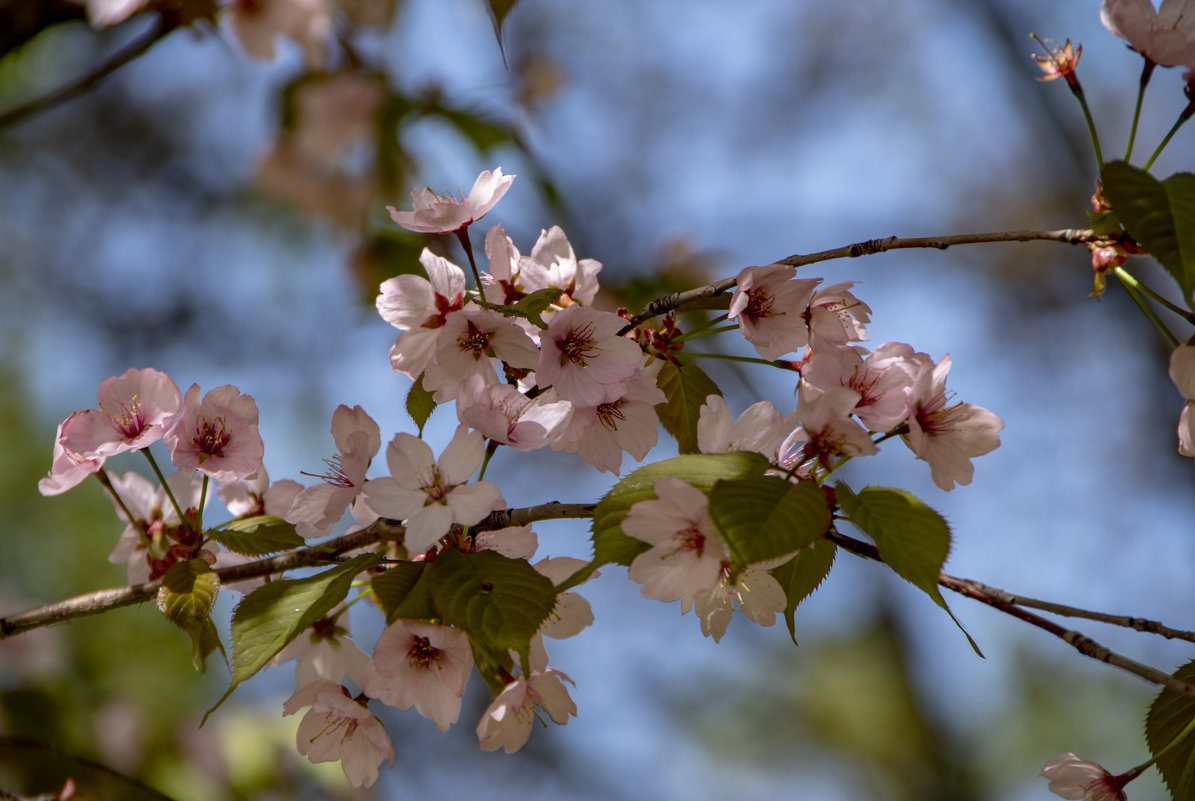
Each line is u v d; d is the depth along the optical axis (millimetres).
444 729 1146
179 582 1153
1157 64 1159
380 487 1145
